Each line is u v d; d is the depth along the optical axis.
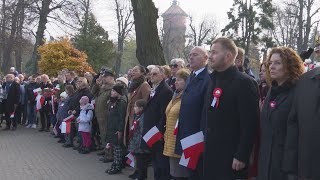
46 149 10.65
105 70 9.57
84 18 27.22
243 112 3.83
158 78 6.29
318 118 3.12
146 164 6.92
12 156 9.52
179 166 5.18
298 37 30.14
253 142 3.83
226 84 3.96
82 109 10.07
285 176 3.44
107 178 7.35
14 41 30.42
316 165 3.11
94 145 10.38
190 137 4.45
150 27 11.88
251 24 27.86
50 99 14.04
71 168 8.23
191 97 4.75
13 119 14.74
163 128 5.77
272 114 3.55
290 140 3.37
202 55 4.85
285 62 3.54
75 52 21.17
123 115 7.71
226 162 3.90
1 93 14.45
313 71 3.30
